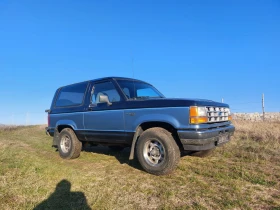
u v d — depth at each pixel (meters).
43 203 2.88
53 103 6.38
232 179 3.63
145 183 3.56
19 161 4.86
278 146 5.84
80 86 5.68
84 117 5.27
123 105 4.50
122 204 2.81
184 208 2.67
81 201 2.92
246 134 7.47
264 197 2.94
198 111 3.68
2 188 3.33
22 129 15.48
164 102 3.98
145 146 4.09
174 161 3.77
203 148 3.70
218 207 2.68
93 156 5.76
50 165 4.57
